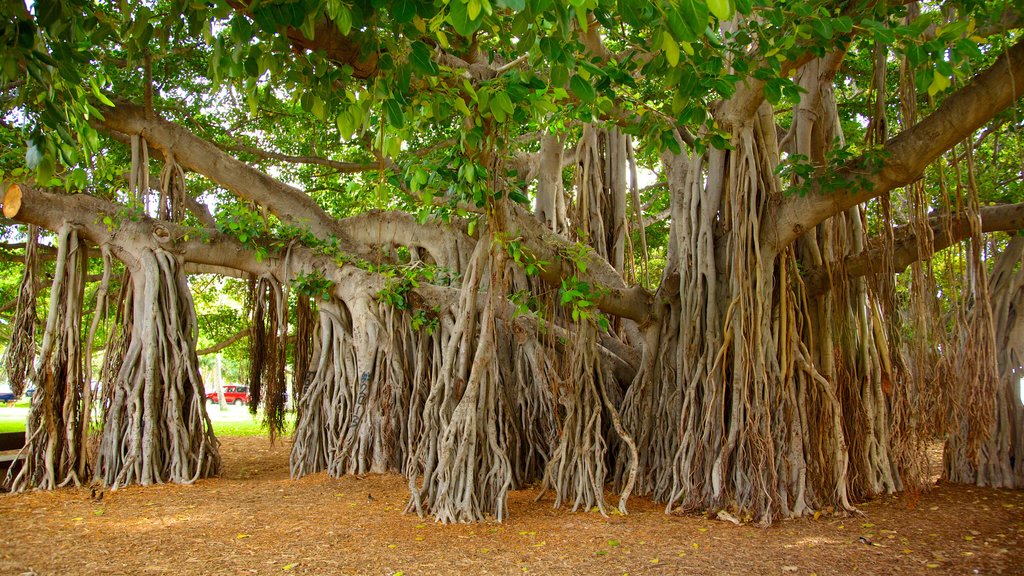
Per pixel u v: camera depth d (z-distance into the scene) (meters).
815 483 7.10
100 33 4.32
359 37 4.09
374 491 8.04
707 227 7.75
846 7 5.81
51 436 8.19
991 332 6.63
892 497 7.89
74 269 8.66
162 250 9.09
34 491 7.86
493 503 6.82
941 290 10.34
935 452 12.90
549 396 8.34
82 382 8.60
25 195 8.43
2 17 3.37
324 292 9.84
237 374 47.06
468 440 6.75
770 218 7.30
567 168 13.77
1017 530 6.26
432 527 6.30
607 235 10.80
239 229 9.59
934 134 6.07
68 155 4.23
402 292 9.39
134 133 9.30
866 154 6.36
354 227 11.29
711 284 7.62
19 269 17.03
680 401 7.80
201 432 8.90
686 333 7.80
